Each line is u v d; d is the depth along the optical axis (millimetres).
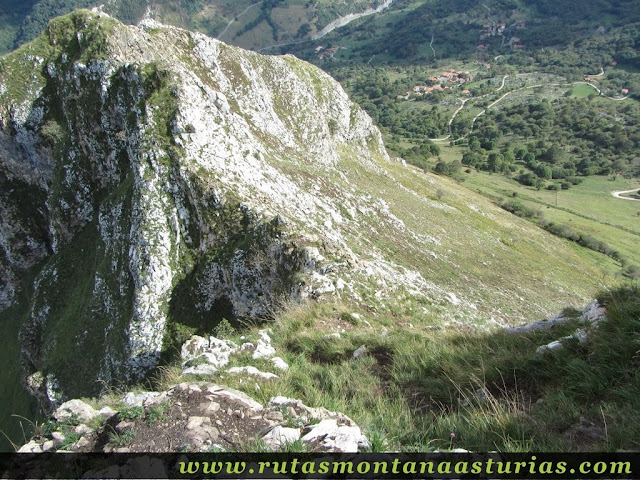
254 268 30234
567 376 7746
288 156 66562
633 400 6543
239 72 72562
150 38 63375
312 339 12289
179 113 38875
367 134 119500
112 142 45750
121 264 38125
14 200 54062
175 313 33562
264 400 8320
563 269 79000
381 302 20828
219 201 35469
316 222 44312
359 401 8648
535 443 6160
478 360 9383
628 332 7805
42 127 51531
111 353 34531
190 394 7449
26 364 45312
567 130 197000
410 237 62562
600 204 139250
